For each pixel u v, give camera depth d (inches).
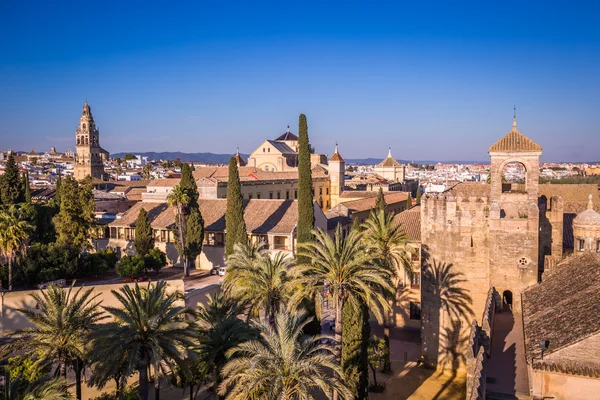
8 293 1973.4
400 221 2556.6
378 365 1852.9
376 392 1713.8
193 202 2903.5
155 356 1234.6
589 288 1318.9
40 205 3563.0
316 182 5255.9
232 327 1488.7
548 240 1829.5
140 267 2696.9
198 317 1641.2
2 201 3998.5
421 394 1697.8
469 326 1830.7
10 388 1195.9
